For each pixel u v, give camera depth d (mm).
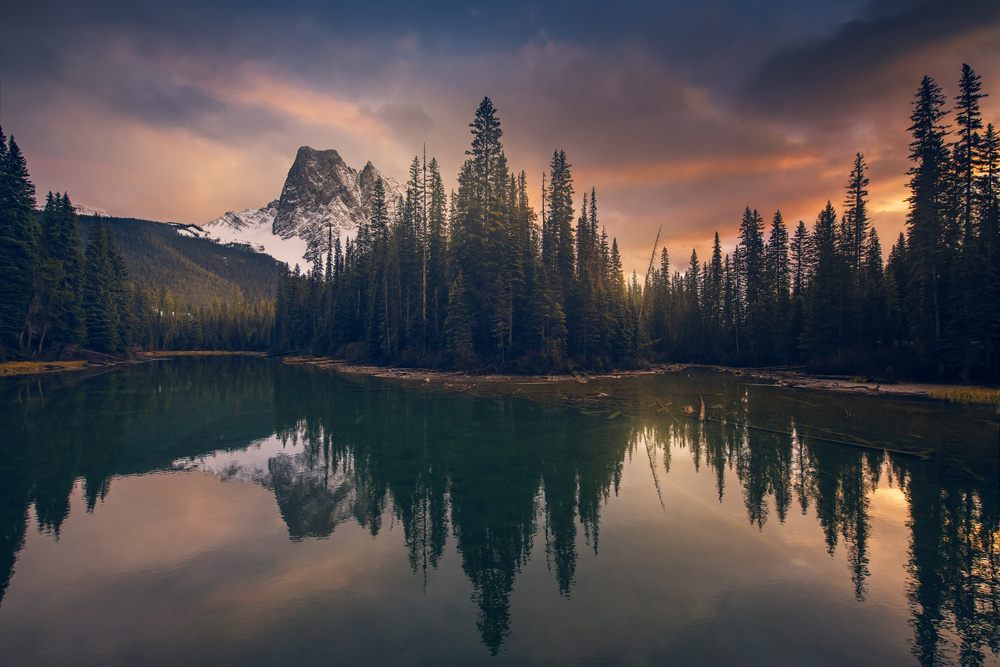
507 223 56062
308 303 103188
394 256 68625
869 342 48531
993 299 35594
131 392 40375
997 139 35594
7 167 55625
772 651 7277
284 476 17250
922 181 39031
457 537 11898
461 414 29750
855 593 9047
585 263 59938
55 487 15992
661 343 87812
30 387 41938
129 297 85875
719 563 10328
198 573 10070
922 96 39062
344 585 9555
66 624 8156
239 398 37625
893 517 12672
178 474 17594
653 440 22203
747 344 71188
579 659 7117
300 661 7145
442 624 8148
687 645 7441
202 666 7035
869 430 22625
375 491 15508
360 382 49594
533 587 9391
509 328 54531
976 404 29766
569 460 19031
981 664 7047
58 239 64812
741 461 18375
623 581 9578
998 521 12312
